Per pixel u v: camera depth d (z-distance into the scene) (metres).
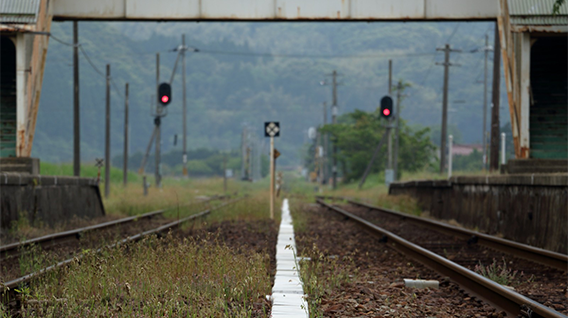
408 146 167.00
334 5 48.88
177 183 138.12
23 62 43.53
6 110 48.88
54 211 40.72
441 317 14.74
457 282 19.39
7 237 30.80
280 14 48.75
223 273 19.00
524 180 31.34
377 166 172.88
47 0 46.66
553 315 12.90
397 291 18.12
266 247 27.48
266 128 47.25
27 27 42.88
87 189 48.50
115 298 15.59
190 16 48.66
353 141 177.75
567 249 25.83
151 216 48.12
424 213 56.59
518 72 45.00
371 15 48.78
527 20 43.50
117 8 48.53
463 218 43.78
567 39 50.44
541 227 29.20
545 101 49.22
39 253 24.25
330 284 18.56
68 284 16.33
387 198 71.06
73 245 29.36
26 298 14.81
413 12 48.59
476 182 40.81
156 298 14.86
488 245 29.19
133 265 18.52
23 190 35.72
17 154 43.56
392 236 30.48
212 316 14.16
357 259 25.83
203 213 46.75
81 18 48.75
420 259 24.28
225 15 48.72
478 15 48.12
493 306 15.85
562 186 26.73
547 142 46.62
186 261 19.59
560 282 19.72
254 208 50.62
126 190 83.81
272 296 16.30
